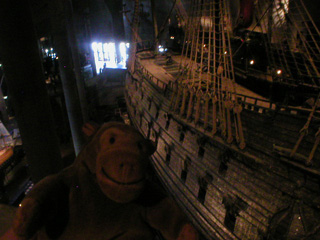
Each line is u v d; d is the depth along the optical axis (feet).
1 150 61.87
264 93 47.26
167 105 53.42
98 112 114.42
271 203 30.32
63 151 83.41
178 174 48.16
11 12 21.30
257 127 32.81
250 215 32.27
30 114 24.52
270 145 30.81
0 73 106.93
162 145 55.77
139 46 123.95
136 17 105.19
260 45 53.57
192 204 42.83
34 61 23.56
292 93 31.50
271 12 44.93
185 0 85.25
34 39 23.61
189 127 45.29
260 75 51.31
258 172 32.01
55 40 57.77
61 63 59.88
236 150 33.58
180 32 106.01
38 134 25.30
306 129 26.78
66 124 99.50
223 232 36.09
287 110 31.14
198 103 41.11
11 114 108.99
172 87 52.13
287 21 44.65
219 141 36.37
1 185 54.39
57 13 46.01
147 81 69.77
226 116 37.65
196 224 41.52
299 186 27.27
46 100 25.44
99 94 142.92
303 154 27.66
